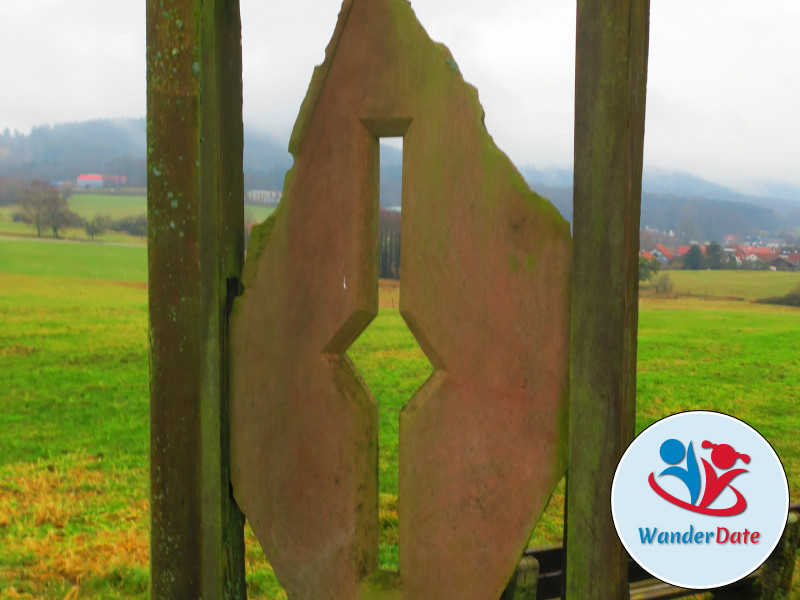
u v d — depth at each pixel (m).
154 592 1.52
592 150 1.09
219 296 1.44
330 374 1.36
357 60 1.31
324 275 1.36
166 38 1.43
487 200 1.20
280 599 2.78
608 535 1.10
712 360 9.58
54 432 5.78
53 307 12.38
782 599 2.14
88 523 3.80
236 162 1.50
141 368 8.23
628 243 1.06
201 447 1.48
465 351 1.24
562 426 1.15
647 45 1.08
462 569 1.26
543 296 1.16
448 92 1.22
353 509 1.35
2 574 3.06
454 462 1.26
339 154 1.33
